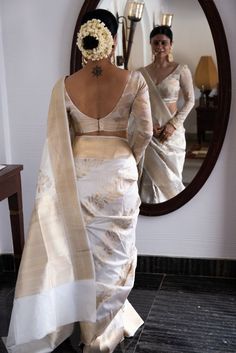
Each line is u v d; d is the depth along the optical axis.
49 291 1.78
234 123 2.46
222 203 2.58
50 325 1.79
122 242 1.91
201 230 2.65
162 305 2.38
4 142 2.68
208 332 2.13
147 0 2.38
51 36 2.55
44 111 2.66
